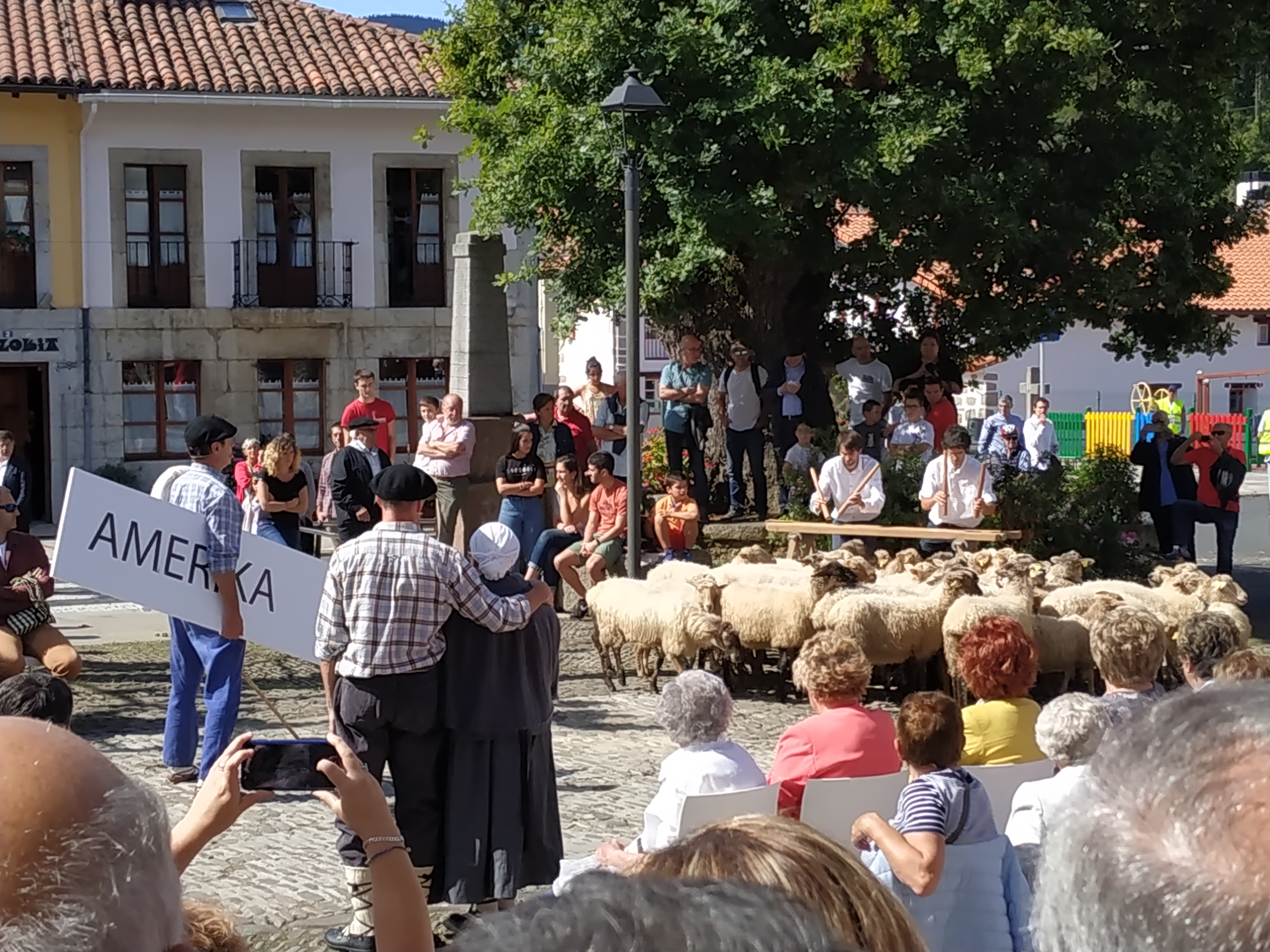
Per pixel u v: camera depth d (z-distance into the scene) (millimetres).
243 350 31344
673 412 18453
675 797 6055
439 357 32719
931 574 12914
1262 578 21016
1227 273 20156
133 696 12203
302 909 7074
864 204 17344
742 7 17719
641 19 17812
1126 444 42531
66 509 7977
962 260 18188
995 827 5082
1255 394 47000
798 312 20688
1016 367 46969
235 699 8969
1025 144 18453
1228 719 1500
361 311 32094
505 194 18594
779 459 18656
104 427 30547
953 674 11492
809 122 17047
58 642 9469
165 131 30688
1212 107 19766
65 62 30016
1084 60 17141
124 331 30562
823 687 6340
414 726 6465
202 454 8531
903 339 21750
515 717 6520
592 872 1586
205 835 3434
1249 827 1388
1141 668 6105
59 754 1691
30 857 1602
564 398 18625
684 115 17344
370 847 3615
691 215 17281
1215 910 1359
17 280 30172
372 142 32000
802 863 1970
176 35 31844
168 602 8273
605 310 19422
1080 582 13414
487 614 6430
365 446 14758
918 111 17141
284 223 31766
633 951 1369
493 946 1404
